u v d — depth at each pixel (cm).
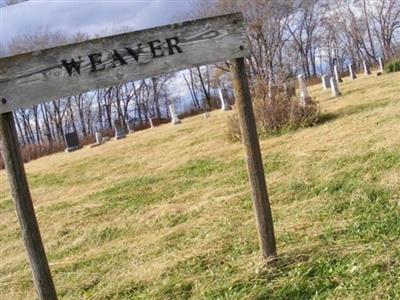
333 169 682
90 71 343
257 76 1517
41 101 333
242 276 397
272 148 965
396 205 486
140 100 5081
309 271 381
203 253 473
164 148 1383
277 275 388
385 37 5319
